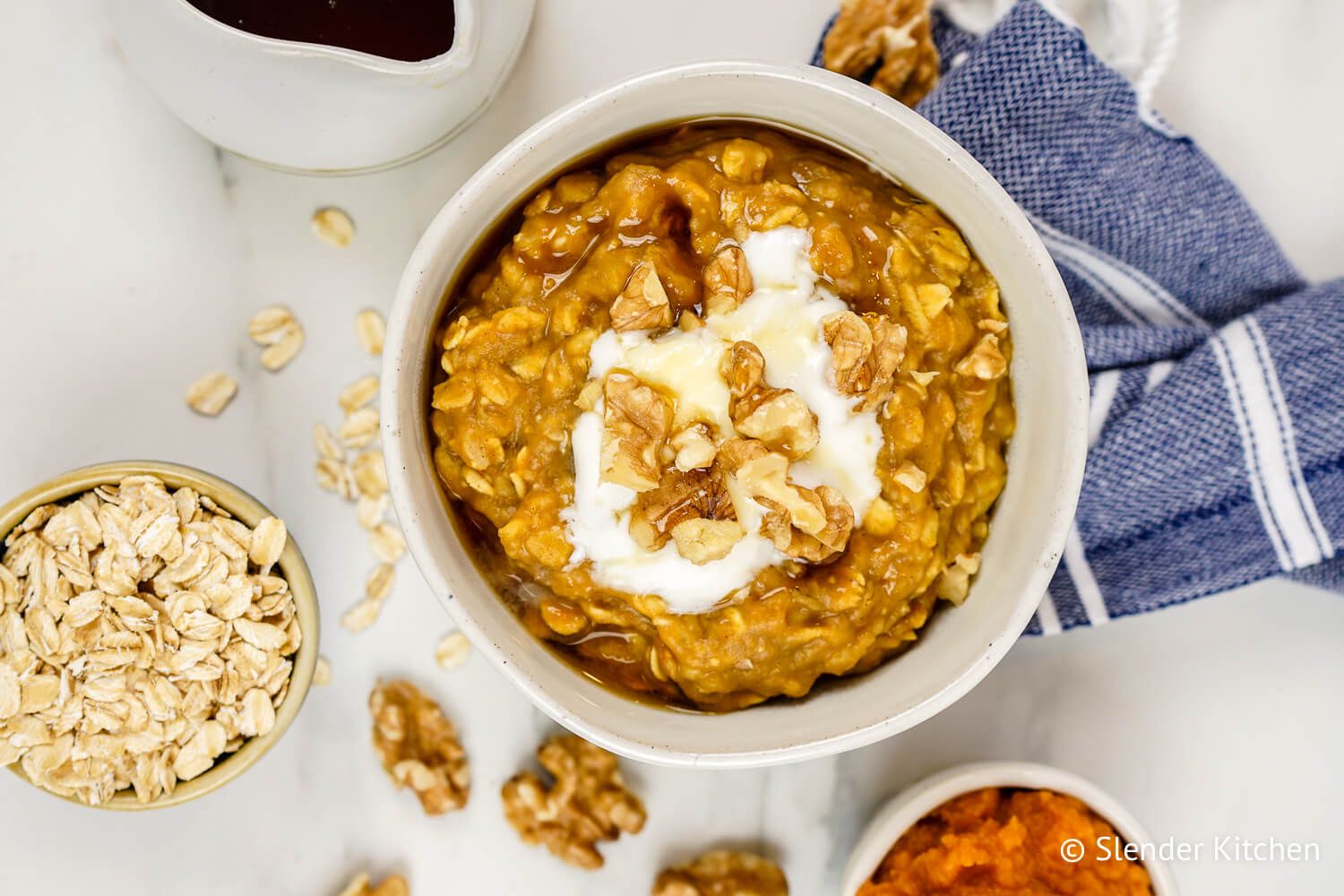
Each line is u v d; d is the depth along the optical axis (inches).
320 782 15.2
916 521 12.3
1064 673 15.4
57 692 13.8
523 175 12.6
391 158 14.0
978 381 12.6
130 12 12.8
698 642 12.4
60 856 15.1
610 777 15.3
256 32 13.1
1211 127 15.0
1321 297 14.2
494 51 13.5
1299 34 14.9
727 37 14.8
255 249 14.9
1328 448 14.2
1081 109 13.9
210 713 14.1
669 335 12.3
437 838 15.3
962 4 14.7
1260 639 15.4
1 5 14.5
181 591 13.9
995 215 12.4
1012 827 14.3
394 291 15.0
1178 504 14.5
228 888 15.2
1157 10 14.2
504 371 12.4
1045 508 12.6
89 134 14.6
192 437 14.9
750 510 12.3
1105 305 15.0
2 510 13.7
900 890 14.4
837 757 15.4
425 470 12.7
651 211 12.2
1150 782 15.4
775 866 15.3
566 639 12.9
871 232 12.5
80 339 14.7
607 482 12.2
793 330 12.2
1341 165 15.0
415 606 15.2
